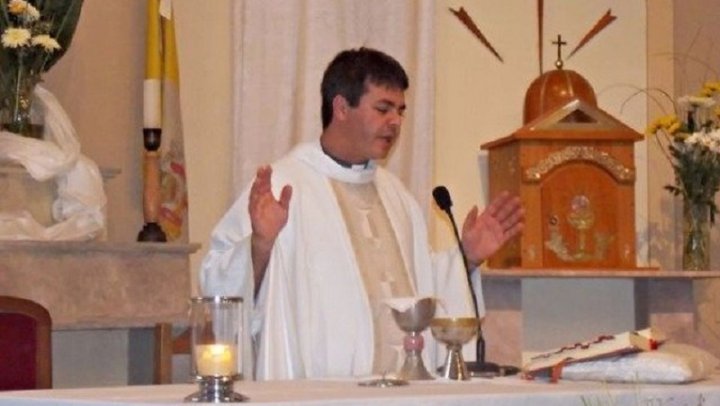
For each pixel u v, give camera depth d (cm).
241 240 648
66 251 899
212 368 466
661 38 1248
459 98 1201
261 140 1086
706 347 1195
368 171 761
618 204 1103
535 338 1202
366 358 710
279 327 669
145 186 966
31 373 716
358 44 1127
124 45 1052
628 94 1245
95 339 1001
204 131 1091
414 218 782
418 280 760
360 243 740
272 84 1090
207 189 1089
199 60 1091
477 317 646
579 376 571
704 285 1206
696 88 1234
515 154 1108
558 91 1134
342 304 720
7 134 906
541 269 1078
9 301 717
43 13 939
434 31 1161
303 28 1102
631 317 1217
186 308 956
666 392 526
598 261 1100
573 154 1096
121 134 1045
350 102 736
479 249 681
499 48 1216
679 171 1145
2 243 865
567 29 1237
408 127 1143
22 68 919
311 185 745
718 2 1228
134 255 934
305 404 446
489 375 611
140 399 466
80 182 924
